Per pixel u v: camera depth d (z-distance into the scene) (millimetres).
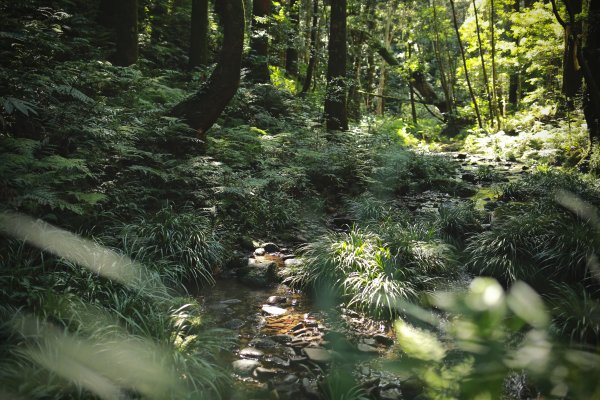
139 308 4941
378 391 4133
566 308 4754
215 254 7156
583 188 10133
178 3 18906
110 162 7918
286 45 18406
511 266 7125
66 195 6602
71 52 10023
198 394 3766
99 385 3352
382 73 27859
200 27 15094
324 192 11086
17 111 6883
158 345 4211
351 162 11969
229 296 6484
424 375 774
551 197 9258
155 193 8125
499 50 23922
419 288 6828
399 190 11898
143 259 6270
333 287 6656
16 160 5637
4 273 4629
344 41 15234
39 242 5285
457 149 20797
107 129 7594
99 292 4961
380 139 14391
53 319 4121
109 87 9930
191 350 4449
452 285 7027
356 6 21125
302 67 23312
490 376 717
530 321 706
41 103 7480
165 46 16609
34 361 3490
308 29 20250
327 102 15320
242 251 8016
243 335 5371
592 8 11469
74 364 3459
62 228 6215
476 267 7621
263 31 15898
